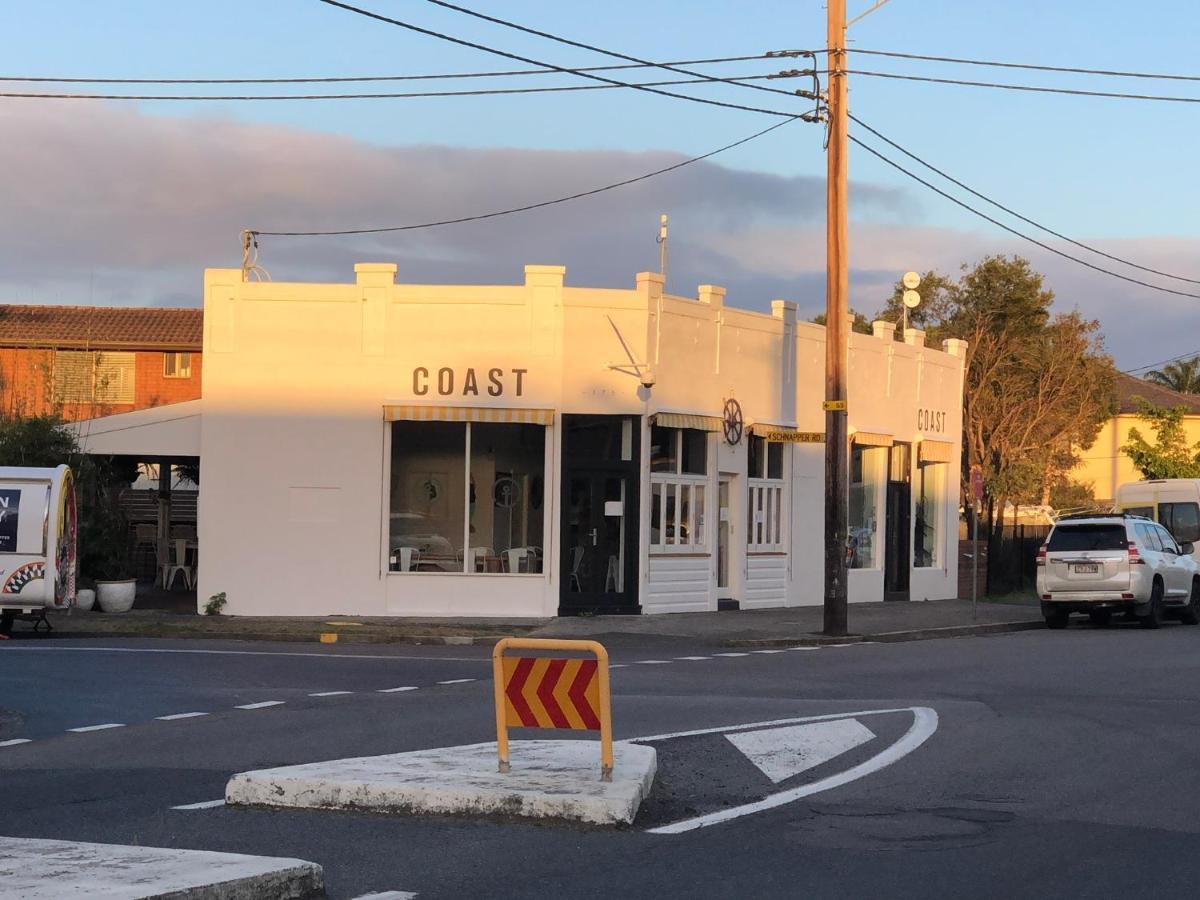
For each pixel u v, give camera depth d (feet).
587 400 88.22
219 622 81.82
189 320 154.92
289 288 88.12
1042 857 26.78
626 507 89.15
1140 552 89.25
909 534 116.98
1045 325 176.14
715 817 30.19
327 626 79.92
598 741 38.40
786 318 101.76
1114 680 57.11
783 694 52.95
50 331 148.36
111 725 45.14
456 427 88.63
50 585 75.41
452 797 29.76
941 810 31.19
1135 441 163.53
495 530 88.33
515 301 87.76
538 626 82.53
